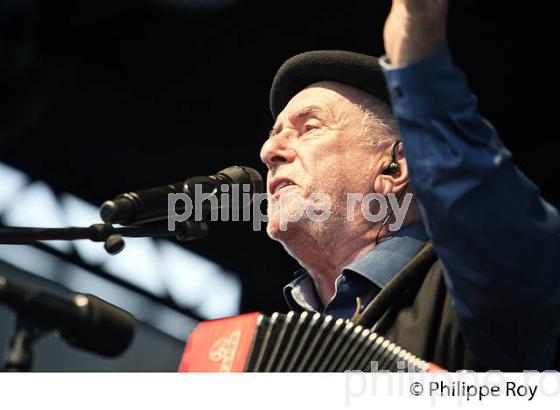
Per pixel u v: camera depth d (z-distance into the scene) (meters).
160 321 7.60
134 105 7.66
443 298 3.12
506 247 2.68
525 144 7.49
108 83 7.52
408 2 2.66
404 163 3.66
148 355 7.48
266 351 2.91
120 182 7.66
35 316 2.28
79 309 2.32
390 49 2.73
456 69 2.69
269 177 3.69
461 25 7.14
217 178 3.10
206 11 7.20
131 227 2.92
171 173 7.77
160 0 7.07
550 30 7.06
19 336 2.30
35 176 7.39
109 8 7.09
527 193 2.72
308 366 2.88
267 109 7.67
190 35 7.44
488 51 7.23
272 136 3.78
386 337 3.10
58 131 7.46
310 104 3.73
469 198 2.66
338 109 3.72
